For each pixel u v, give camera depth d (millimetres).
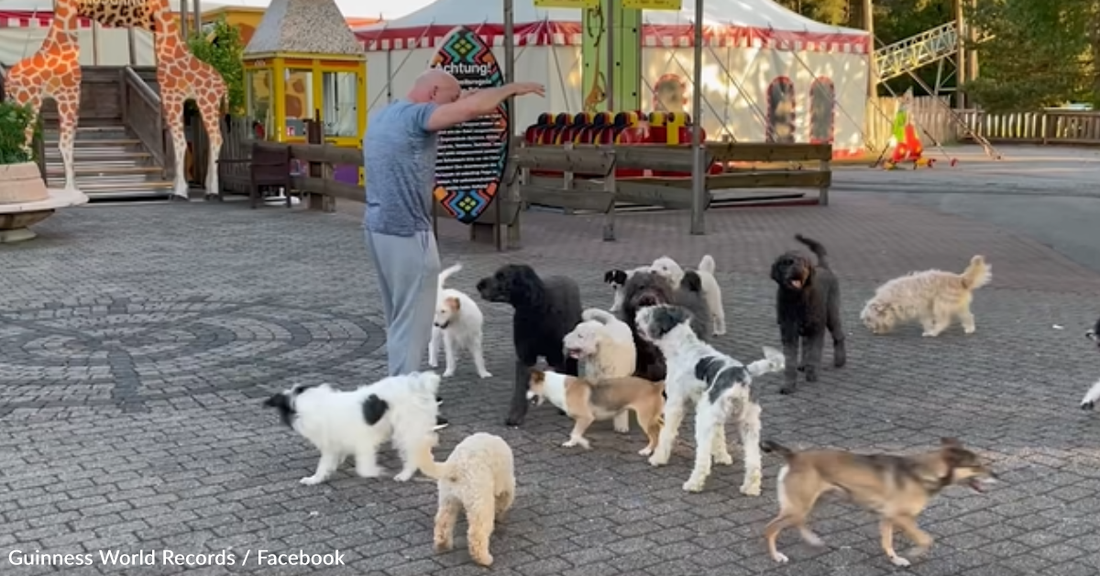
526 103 26812
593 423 6391
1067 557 4426
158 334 8695
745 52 29125
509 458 4703
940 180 25922
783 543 4590
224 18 24891
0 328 8898
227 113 21359
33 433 6098
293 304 9945
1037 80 41625
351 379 7359
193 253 13141
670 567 4352
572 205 15133
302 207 18719
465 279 11336
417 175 6039
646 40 27297
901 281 8750
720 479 5414
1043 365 7668
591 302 9984
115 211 18016
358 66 21156
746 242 14562
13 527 4754
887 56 41875
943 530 4703
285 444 5926
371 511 4969
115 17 18891
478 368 7426
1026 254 13375
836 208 19359
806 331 7070
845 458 4312
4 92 19297
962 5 43062
